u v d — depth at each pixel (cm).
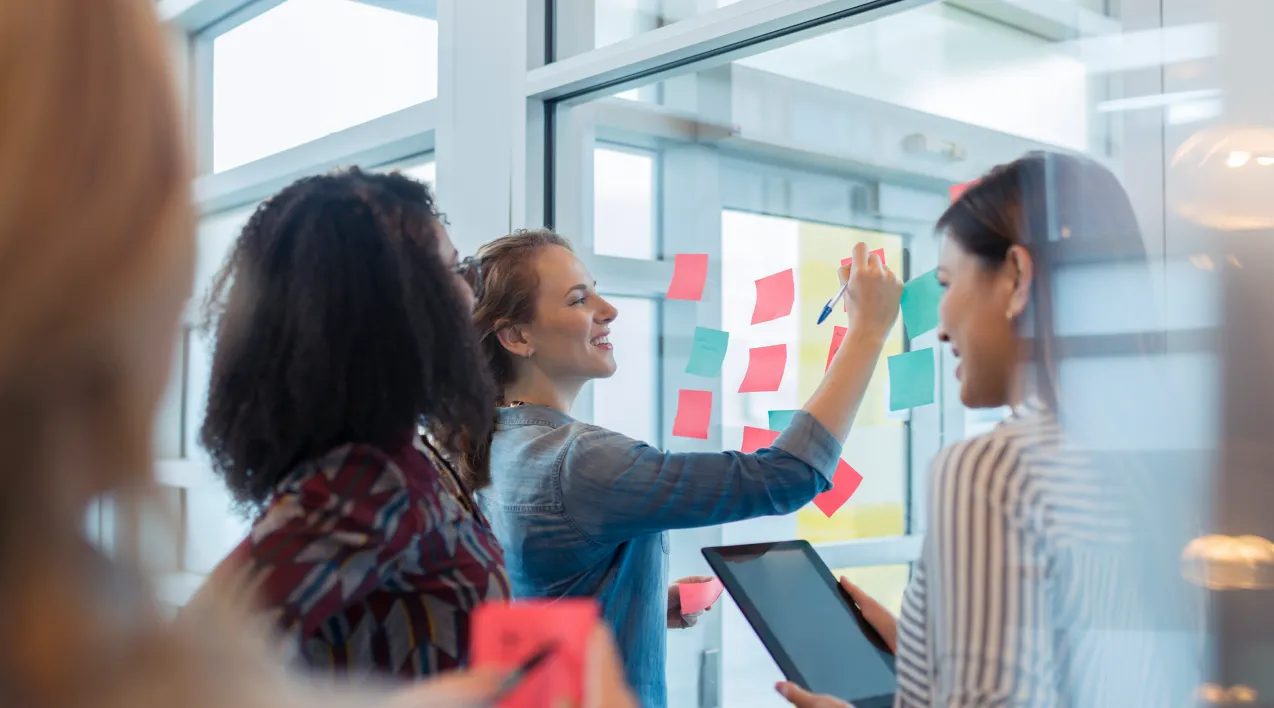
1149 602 84
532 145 188
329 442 82
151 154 29
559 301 142
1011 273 88
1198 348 99
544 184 189
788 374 177
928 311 147
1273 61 96
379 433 84
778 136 175
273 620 73
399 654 83
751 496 123
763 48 160
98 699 28
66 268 26
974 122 140
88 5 28
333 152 238
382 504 79
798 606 109
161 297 29
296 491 78
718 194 187
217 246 94
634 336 199
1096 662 77
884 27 155
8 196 26
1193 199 102
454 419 91
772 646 103
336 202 86
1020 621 73
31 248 26
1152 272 104
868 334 133
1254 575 91
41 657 27
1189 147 103
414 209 91
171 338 30
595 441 130
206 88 292
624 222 197
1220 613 90
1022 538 75
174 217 29
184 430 258
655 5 175
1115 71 112
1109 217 92
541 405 144
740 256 184
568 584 135
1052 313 87
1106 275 90
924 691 82
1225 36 100
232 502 87
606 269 193
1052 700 73
